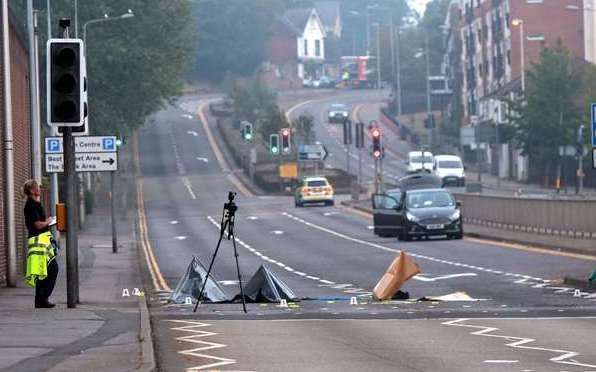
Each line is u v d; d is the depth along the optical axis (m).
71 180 77.75
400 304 83.06
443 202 162.88
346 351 56.16
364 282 107.81
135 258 147.25
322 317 73.44
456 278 105.31
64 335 60.31
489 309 77.75
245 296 88.19
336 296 92.81
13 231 98.69
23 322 67.00
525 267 113.94
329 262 134.00
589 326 66.00
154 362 49.94
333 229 196.75
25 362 49.88
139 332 61.47
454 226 159.88
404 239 161.88
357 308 80.25
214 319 72.62
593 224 142.75
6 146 98.56
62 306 80.62
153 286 109.56
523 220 164.50
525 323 67.94
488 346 57.53
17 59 128.12
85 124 77.94
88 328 63.62
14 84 123.88
